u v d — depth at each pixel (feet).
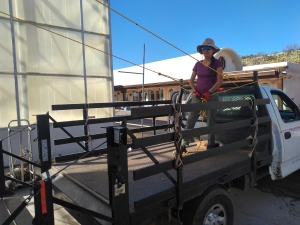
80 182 8.43
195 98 12.67
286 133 12.17
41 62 22.66
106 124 25.72
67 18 23.88
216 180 8.48
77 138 11.75
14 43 21.01
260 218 11.57
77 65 24.67
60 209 12.55
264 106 11.46
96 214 5.94
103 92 26.45
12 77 21.07
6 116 20.85
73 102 24.61
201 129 7.81
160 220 7.47
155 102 14.93
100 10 25.88
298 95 56.95
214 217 8.53
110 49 26.61
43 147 9.88
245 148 12.30
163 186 7.57
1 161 9.11
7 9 20.57
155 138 6.52
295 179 16.33
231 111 13.21
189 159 7.40
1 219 7.73
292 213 12.05
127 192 6.01
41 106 22.76
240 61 63.36
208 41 12.07
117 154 5.79
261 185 15.43
